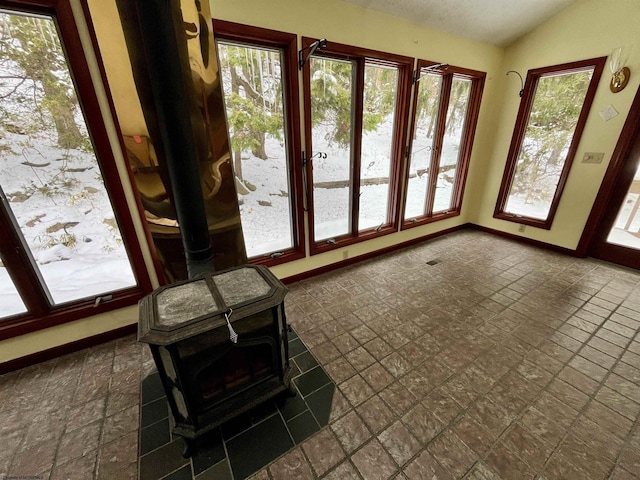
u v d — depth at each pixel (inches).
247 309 42.6
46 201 62.1
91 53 56.4
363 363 66.1
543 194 128.6
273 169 89.4
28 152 57.9
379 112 106.1
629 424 50.7
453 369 63.9
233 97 76.1
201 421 47.2
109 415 54.6
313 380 61.6
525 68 122.0
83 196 65.4
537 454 46.3
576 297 91.0
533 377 61.2
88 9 53.3
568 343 71.0
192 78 56.9
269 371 53.3
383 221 126.3
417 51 102.1
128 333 77.5
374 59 94.2
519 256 123.3
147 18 39.0
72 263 68.4
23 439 50.4
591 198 111.7
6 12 50.3
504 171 138.1
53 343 68.5
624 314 81.8
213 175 65.1
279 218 96.3
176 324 38.9
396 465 45.2
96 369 65.9
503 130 135.0
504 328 77.2
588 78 106.7
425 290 97.7
